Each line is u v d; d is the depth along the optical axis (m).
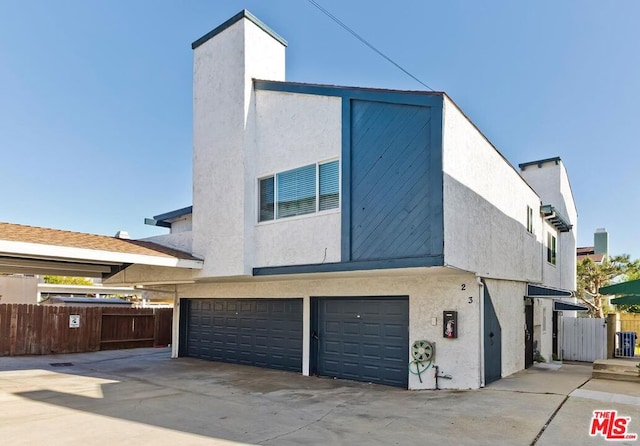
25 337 16.47
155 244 12.95
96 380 10.92
